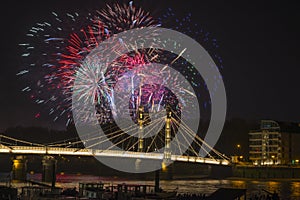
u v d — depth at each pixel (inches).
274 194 4926.2
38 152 7347.4
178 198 4296.3
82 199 4343.0
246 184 7450.8
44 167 7519.7
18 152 7194.9
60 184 6624.0
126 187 4539.9
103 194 4441.4
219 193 4037.9
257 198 4783.5
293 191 6171.3
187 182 7760.8
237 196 3941.9
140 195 4409.5
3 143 7731.3
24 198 4495.6
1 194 4630.9
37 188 4608.8
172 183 7416.3
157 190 4798.2
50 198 4360.2
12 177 7632.9
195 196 4399.6
